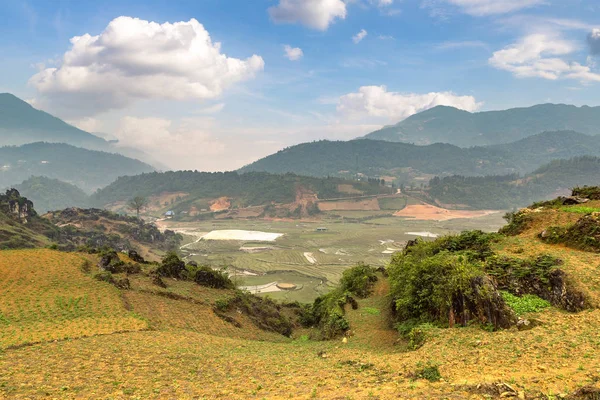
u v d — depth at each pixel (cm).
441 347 2431
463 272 3020
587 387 1365
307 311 8225
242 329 5569
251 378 2356
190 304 5719
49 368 2641
